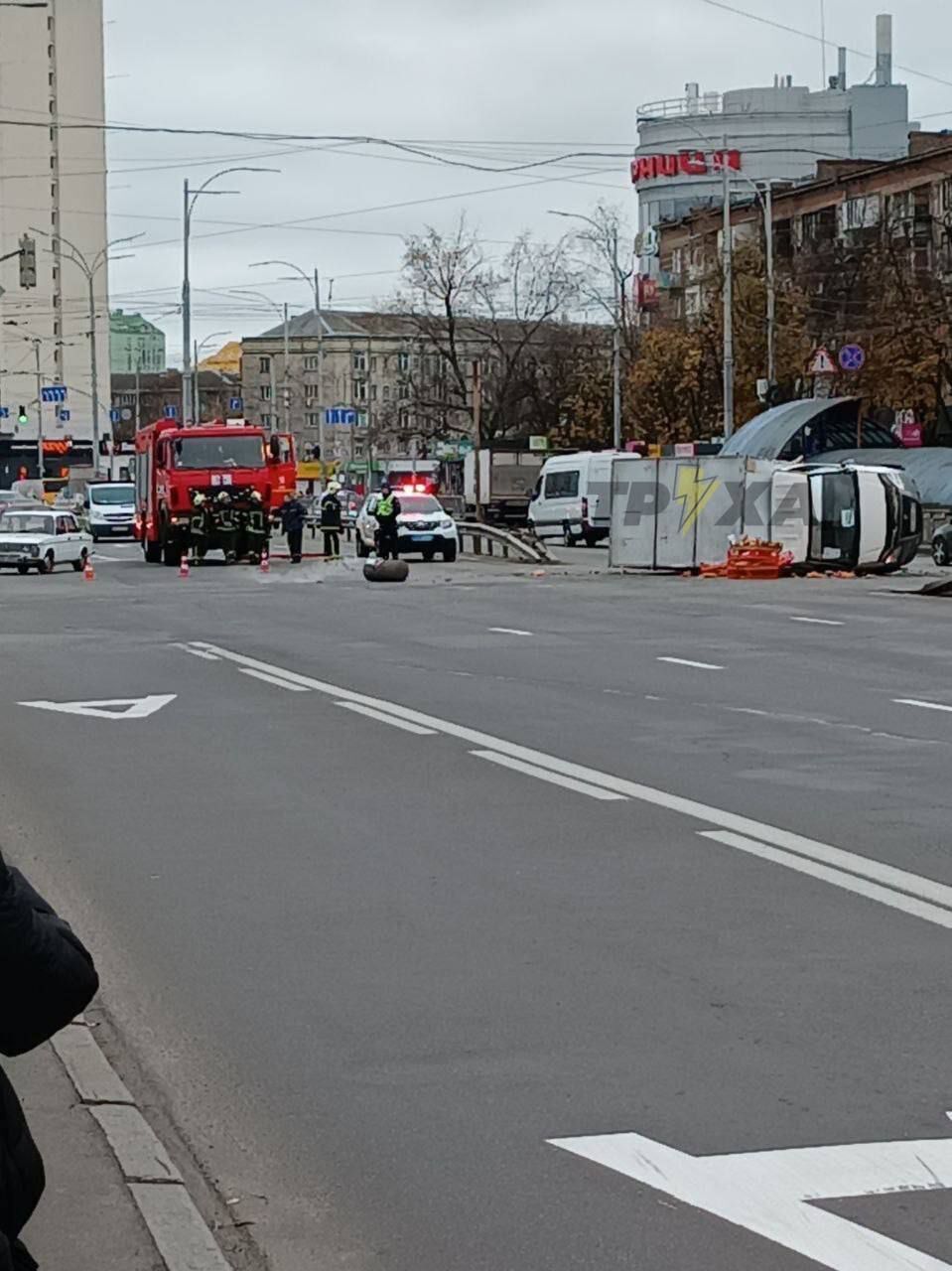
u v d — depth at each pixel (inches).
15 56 4303.6
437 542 1838.1
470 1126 234.1
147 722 634.2
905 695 684.1
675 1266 190.9
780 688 708.7
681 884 370.6
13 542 1696.6
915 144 3801.7
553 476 2490.2
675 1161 220.2
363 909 354.9
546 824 436.1
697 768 516.4
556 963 312.0
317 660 832.3
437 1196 212.1
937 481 2206.0
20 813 466.6
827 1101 240.2
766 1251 194.2
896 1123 231.8
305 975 308.7
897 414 2687.0
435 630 991.0
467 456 2987.2
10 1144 148.5
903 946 319.3
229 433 1878.7
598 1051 263.6
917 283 2755.9
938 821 431.2
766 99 4658.0
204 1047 271.6
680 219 4247.0
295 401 6466.5
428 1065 259.0
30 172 4347.9
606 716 631.2
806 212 3735.2
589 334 3654.0
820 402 2320.4
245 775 518.0
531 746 562.3
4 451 4315.9
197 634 989.8
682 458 1596.9
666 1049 263.7
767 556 1547.7
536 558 1831.9
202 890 374.6
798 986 295.1
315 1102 245.6
